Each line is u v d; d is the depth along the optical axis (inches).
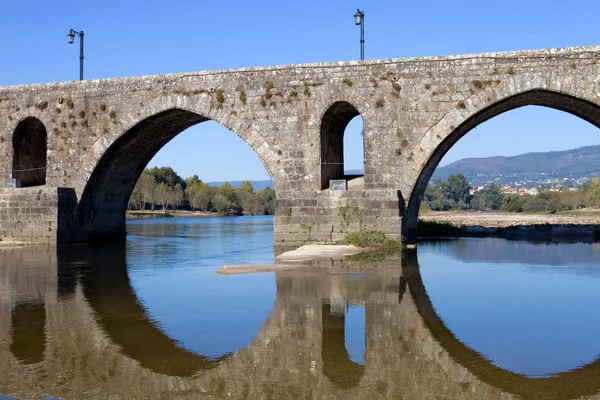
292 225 1254.9
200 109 1363.2
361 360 457.1
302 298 692.7
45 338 524.7
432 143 1214.9
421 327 552.4
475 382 407.5
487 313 610.2
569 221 2436.0
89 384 408.2
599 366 438.6
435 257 1122.7
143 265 1040.8
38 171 1614.2
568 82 1137.4
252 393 392.2
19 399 378.9
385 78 1246.3
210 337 525.3
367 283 796.0
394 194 1197.1
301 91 1295.5
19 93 1498.5
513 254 1187.3
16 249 1334.9
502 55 1175.0
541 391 390.3
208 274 909.8
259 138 1318.9
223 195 5659.5
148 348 494.0
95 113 1444.4
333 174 1384.1
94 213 1558.8
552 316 595.5
